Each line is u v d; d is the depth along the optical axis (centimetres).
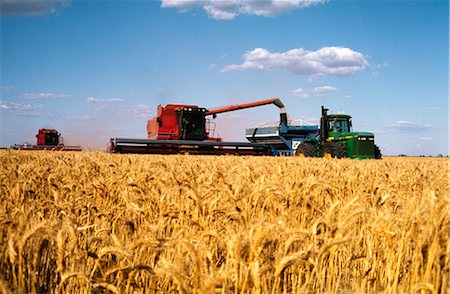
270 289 361
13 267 365
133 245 361
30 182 688
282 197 530
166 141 2669
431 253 374
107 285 330
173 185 646
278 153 3400
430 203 391
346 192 744
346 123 2600
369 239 477
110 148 2634
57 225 399
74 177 832
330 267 437
